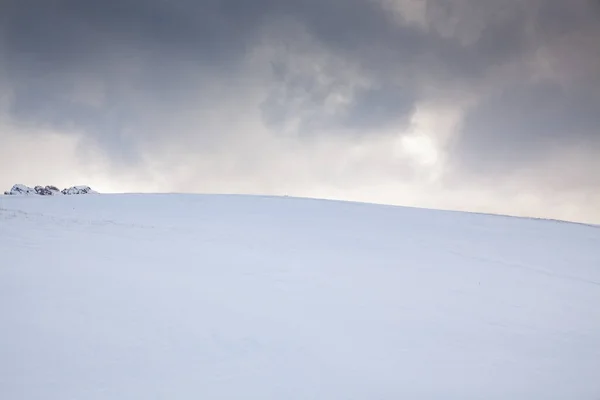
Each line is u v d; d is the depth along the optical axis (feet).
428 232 110.22
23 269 52.75
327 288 58.70
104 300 46.24
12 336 37.68
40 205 118.32
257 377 35.86
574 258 93.25
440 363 41.27
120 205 124.98
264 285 57.31
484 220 131.03
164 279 54.80
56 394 31.37
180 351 38.45
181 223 102.68
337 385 35.88
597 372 41.98
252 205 134.51
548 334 50.60
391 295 58.75
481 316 54.29
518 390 37.60
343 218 121.80
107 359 36.14
